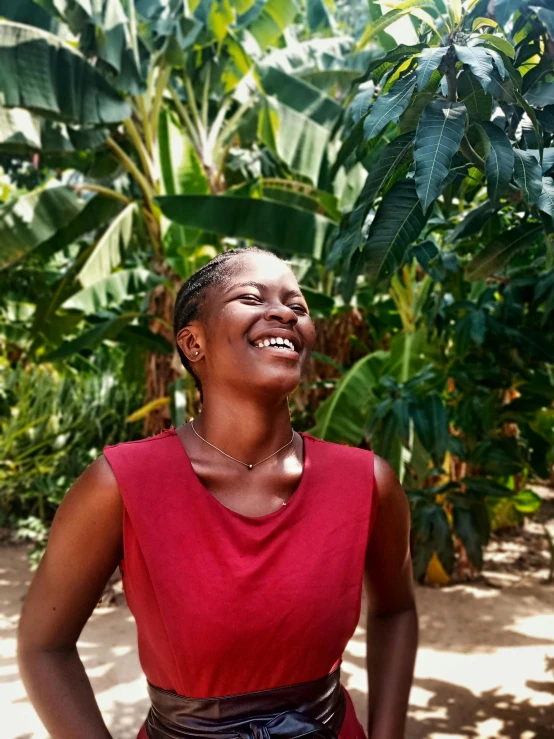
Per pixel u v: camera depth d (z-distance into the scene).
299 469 1.05
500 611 4.17
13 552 5.51
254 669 0.98
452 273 3.23
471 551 3.44
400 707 1.13
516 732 2.81
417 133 1.25
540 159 1.39
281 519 0.98
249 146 5.81
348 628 1.02
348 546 1.01
